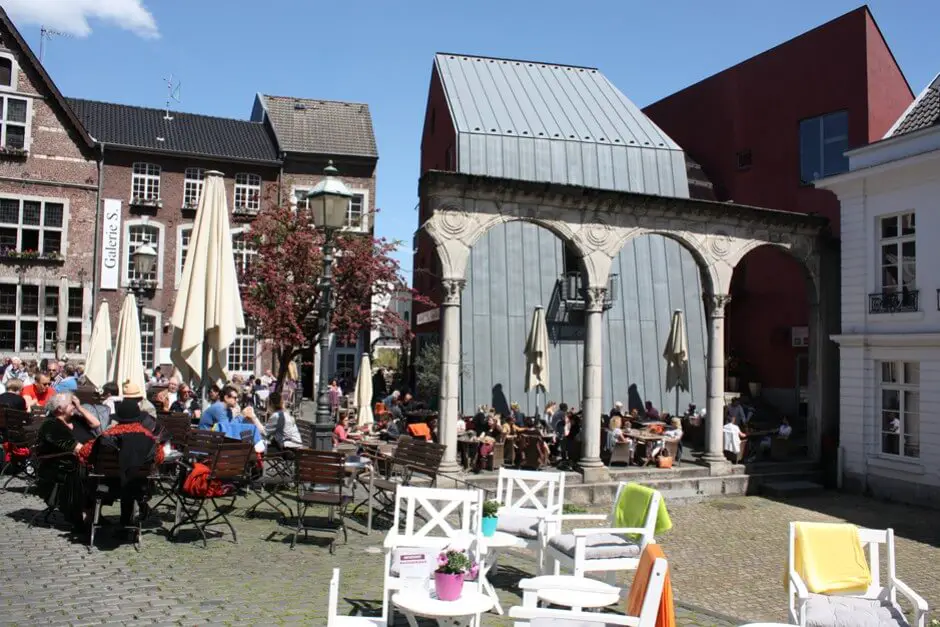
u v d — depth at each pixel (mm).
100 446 8359
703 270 17828
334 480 9477
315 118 36750
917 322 16984
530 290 23312
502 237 23438
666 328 24594
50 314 30656
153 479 9070
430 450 11961
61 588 6969
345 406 26297
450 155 26016
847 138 24266
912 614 9391
